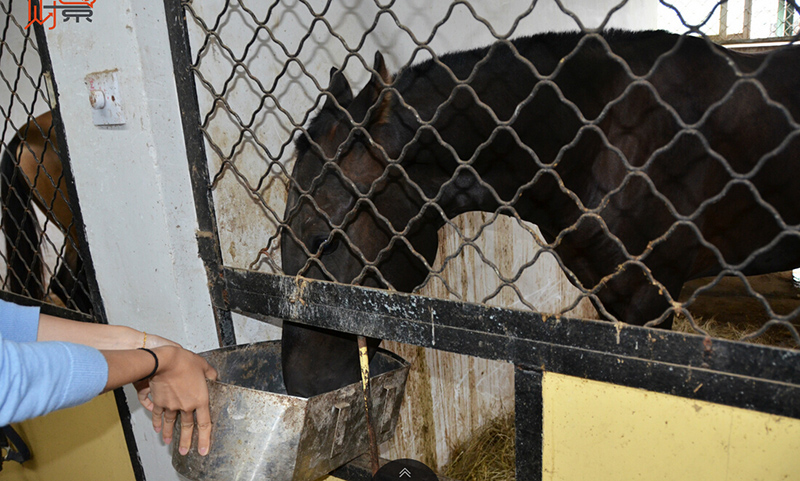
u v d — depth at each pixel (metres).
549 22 3.00
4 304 0.95
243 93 1.51
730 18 4.24
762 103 1.43
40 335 0.97
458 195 1.36
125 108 1.17
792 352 0.61
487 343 0.86
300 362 1.15
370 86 1.13
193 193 1.25
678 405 0.73
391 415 1.05
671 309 0.71
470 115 1.25
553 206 1.49
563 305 3.27
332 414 0.91
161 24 1.15
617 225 1.39
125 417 1.49
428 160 1.23
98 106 1.19
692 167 1.39
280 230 1.16
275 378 1.27
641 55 1.38
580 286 0.78
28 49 2.67
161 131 1.17
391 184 1.19
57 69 1.27
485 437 2.48
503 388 2.70
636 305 1.47
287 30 1.63
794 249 1.63
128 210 1.26
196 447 0.92
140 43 1.11
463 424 2.41
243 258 1.54
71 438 1.70
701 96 1.38
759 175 1.46
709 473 0.73
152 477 1.50
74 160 1.33
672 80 1.36
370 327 0.98
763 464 0.68
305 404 0.85
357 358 1.21
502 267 2.61
